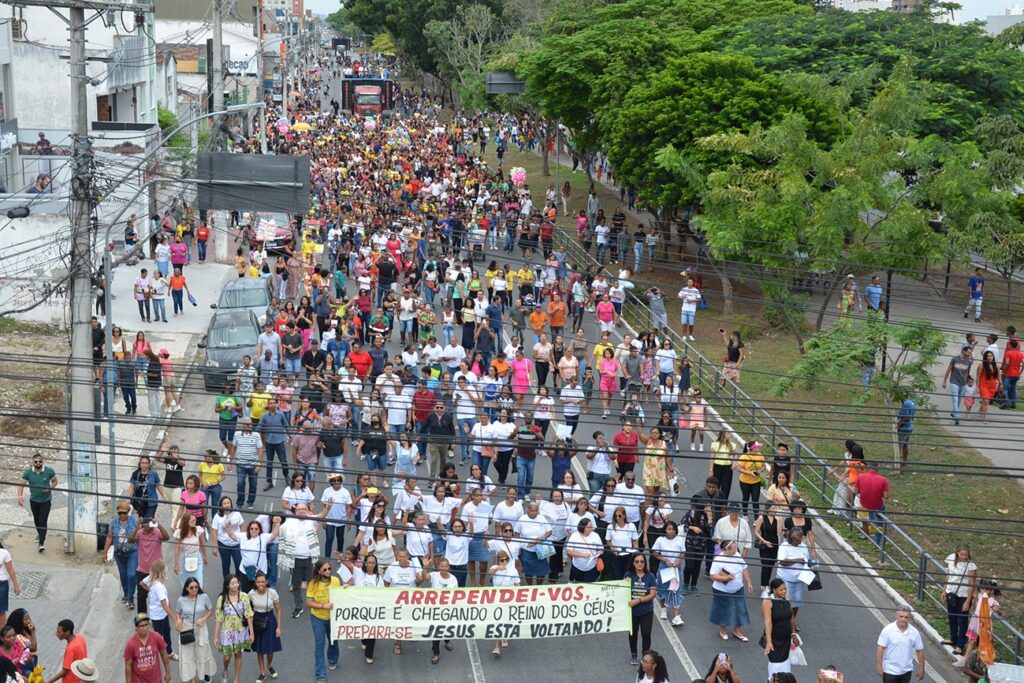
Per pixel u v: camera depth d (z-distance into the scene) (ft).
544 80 186.19
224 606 60.90
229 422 82.89
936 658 68.03
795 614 68.33
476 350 104.47
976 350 120.06
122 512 69.21
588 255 152.87
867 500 75.20
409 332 118.11
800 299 117.39
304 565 69.26
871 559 78.64
